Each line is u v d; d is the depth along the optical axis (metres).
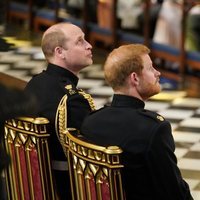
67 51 11.61
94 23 28.22
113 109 9.99
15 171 10.56
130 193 9.70
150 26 25.42
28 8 31.75
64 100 11.09
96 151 9.09
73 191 9.84
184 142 19.77
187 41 24.17
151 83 10.12
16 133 10.38
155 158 9.48
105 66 10.20
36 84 11.50
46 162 10.27
